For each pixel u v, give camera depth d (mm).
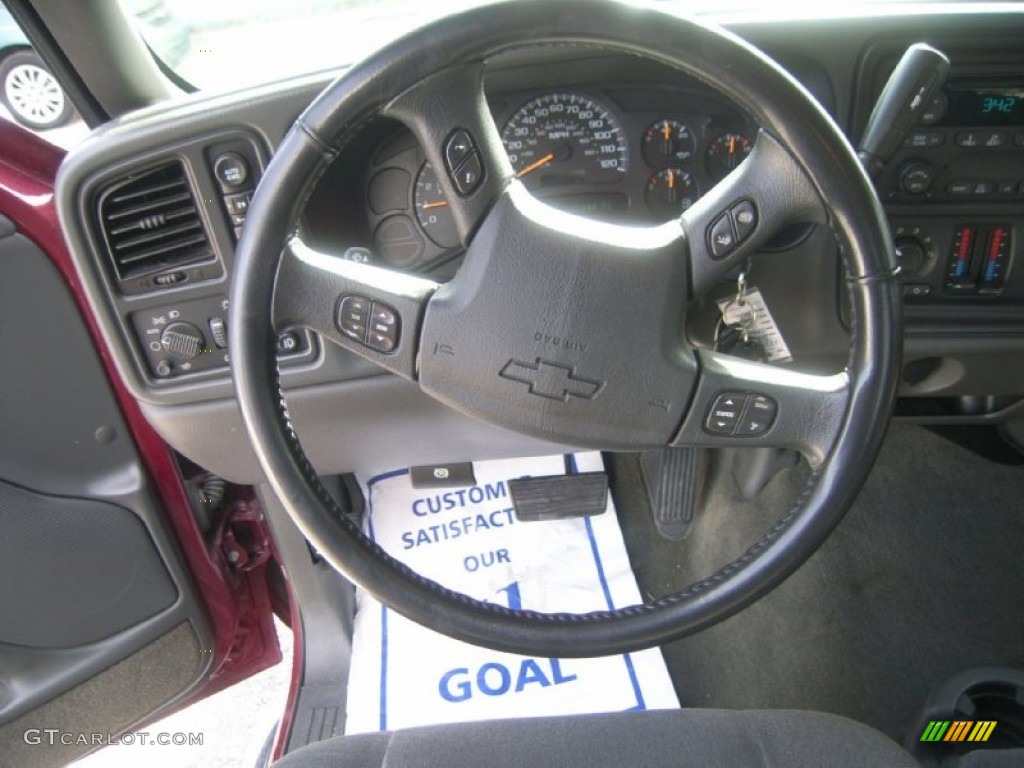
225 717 1674
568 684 1374
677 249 784
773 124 729
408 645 1436
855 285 778
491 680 1383
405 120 747
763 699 1386
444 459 1351
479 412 853
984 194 1115
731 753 850
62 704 1432
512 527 1583
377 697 1378
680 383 814
